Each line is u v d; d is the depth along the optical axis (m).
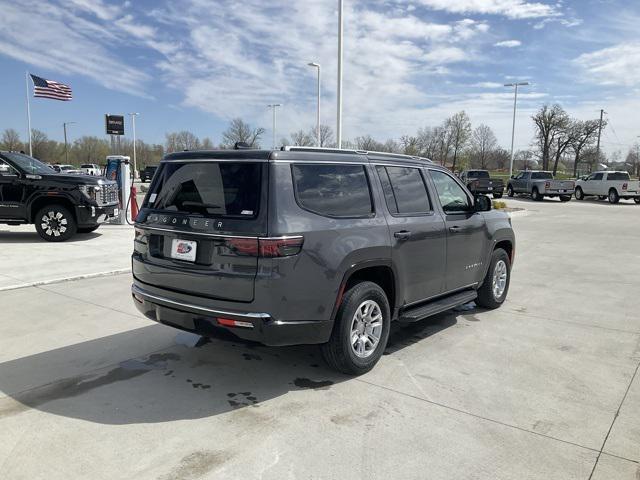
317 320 3.89
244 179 3.80
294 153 3.94
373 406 3.81
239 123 62.09
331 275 3.92
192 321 3.92
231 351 4.92
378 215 4.45
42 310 6.18
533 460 3.12
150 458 3.10
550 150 67.50
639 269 9.43
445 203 5.46
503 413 3.71
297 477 2.92
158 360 4.68
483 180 34.88
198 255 3.88
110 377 4.29
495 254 6.34
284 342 3.78
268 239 3.60
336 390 4.08
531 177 35.28
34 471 2.95
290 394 4.00
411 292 4.88
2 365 4.52
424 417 3.64
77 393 3.98
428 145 60.06
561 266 9.73
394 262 4.54
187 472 2.96
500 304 6.63
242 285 3.65
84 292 7.05
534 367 4.59
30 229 13.90
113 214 12.56
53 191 11.29
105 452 3.16
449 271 5.39
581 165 81.31
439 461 3.09
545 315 6.30
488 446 3.27
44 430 3.42
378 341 4.48
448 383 4.23
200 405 3.80
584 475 2.97
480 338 5.39
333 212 4.07
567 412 3.74
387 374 4.41
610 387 4.18
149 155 89.50
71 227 11.50
